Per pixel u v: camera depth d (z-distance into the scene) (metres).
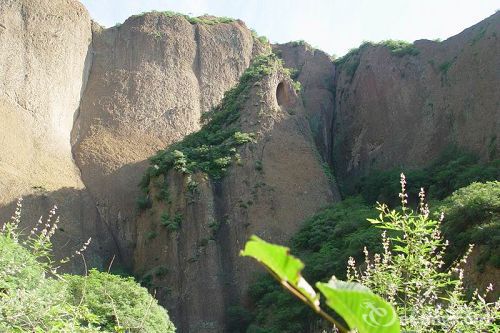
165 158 47.25
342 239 37.66
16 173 51.22
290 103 53.72
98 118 62.09
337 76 68.69
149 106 64.00
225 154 47.38
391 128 56.81
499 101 47.81
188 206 43.69
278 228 44.09
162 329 23.80
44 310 8.21
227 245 42.78
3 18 59.81
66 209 51.03
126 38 68.75
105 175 56.28
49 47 61.62
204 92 68.44
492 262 22.98
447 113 52.28
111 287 22.95
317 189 47.72
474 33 56.03
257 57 57.88
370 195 50.34
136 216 50.88
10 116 54.97
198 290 40.44
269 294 37.09
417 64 58.31
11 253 11.71
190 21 73.38
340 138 61.75
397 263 7.81
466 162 46.16
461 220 25.94
